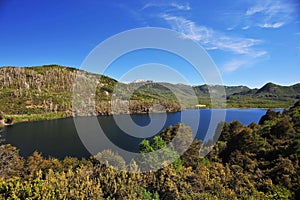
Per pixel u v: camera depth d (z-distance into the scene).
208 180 11.16
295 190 13.80
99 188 8.37
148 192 8.73
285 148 19.75
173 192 9.18
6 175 18.47
